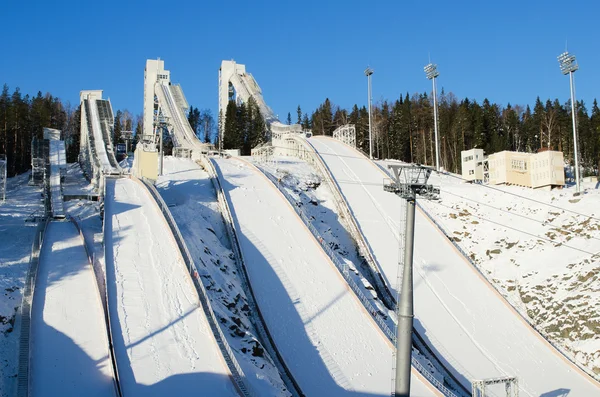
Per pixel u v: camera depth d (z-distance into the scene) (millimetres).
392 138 97375
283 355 31000
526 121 102188
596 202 51906
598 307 39312
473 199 57969
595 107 96062
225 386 23734
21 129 86438
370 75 77500
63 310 27906
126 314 27594
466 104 98812
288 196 51938
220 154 70125
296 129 85875
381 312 38500
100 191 48156
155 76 114000
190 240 37125
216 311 29750
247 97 112562
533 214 53031
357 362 31453
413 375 31234
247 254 40250
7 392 22219
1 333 25453
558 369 36188
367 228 51750
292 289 37000
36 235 37250
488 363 36344
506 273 46531
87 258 33594
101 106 87250
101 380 23609
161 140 57656
